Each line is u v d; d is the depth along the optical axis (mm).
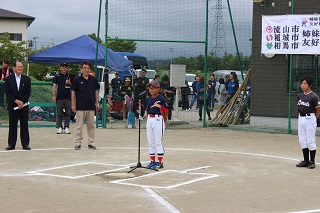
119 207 6852
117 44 23406
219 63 19297
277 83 17297
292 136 15766
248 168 10117
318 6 16484
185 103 24438
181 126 18234
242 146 13492
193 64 18938
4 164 10141
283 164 10680
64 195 7508
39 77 30719
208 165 10406
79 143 12422
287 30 16156
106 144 13422
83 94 12320
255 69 17688
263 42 16641
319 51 15711
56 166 10008
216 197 7547
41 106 17188
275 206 7082
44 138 14359
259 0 17297
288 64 17078
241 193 7844
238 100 18719
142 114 11125
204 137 15352
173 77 18250
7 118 17266
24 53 34594
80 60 17875
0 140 13719
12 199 7180
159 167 9844
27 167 9844
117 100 19672
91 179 8773
